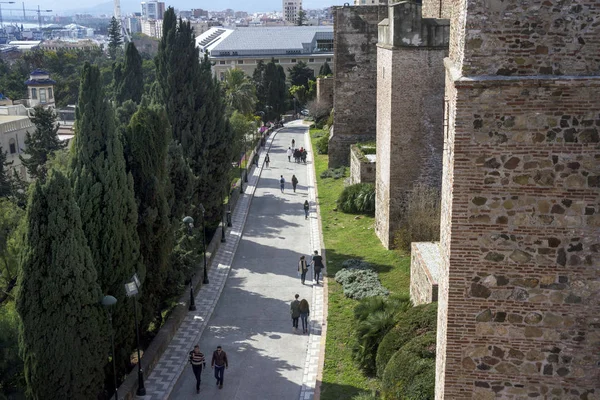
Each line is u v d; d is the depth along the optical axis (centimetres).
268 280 3288
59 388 1964
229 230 4178
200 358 2238
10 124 5622
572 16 1105
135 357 2583
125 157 2423
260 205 4847
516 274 1207
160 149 2481
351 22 5272
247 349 2548
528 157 1159
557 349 1226
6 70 11456
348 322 2670
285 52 13262
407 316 2123
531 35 1120
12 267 2684
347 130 5544
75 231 1955
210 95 3938
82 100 2152
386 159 3394
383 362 2058
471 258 1213
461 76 1148
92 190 2112
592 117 1130
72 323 1944
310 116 9738
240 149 5531
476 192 1184
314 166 6069
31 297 1914
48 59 12044
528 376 1245
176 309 2848
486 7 1118
